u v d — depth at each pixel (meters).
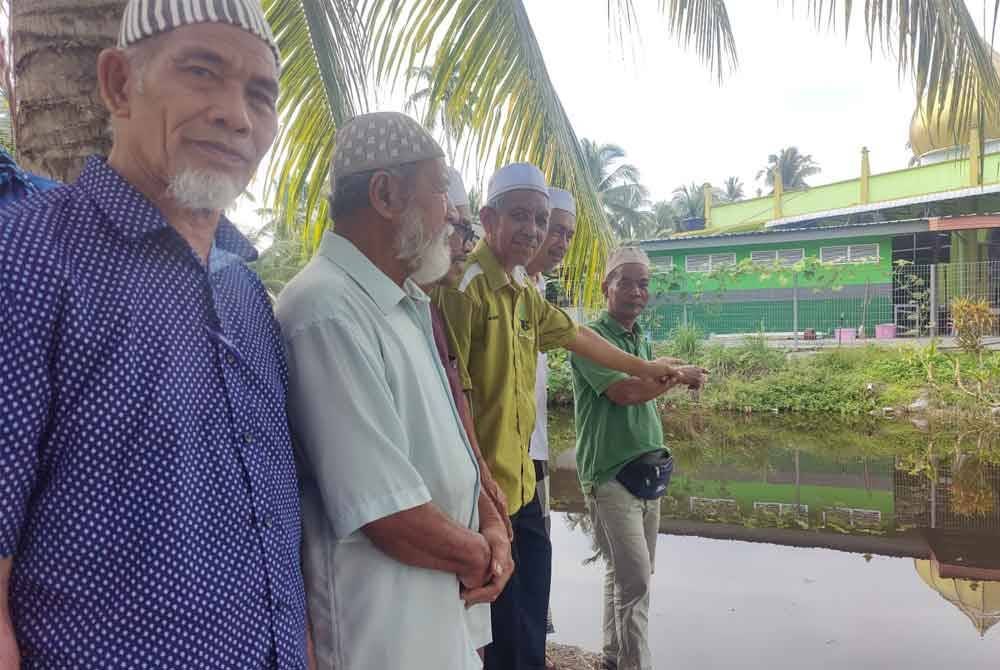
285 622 1.23
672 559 5.52
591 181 4.27
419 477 1.47
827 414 13.48
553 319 2.85
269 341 1.37
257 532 1.19
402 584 1.48
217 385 1.17
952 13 3.36
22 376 0.96
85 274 1.04
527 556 2.54
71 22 2.06
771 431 12.23
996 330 15.41
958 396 12.71
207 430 1.14
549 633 4.05
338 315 1.48
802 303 19.38
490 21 3.67
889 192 21.48
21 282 0.97
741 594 4.77
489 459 2.34
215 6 1.17
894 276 18.64
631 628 3.22
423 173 1.60
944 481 8.41
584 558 5.59
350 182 1.59
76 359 1.00
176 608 1.06
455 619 1.57
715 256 20.25
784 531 6.35
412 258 1.62
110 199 1.10
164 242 1.15
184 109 1.15
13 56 2.15
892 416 12.92
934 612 4.44
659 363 3.17
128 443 1.04
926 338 16.55
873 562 5.44
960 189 18.73
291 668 1.23
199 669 1.08
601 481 3.25
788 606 4.54
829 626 4.21
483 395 2.36
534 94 3.85
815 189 23.95
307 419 1.46
